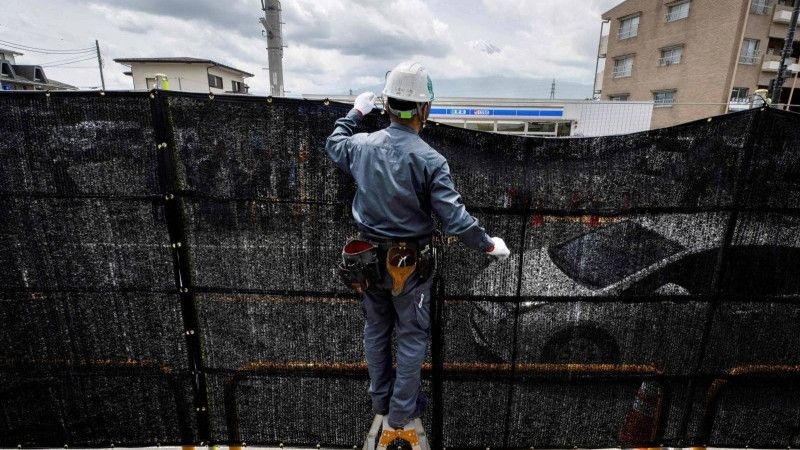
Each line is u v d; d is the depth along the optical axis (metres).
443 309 2.19
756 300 2.17
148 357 2.22
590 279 2.15
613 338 2.22
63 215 2.03
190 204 2.04
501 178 2.04
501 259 2.13
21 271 2.08
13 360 2.18
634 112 16.64
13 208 2.01
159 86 3.28
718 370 2.25
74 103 1.90
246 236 2.09
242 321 2.20
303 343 2.23
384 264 1.70
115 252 2.08
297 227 2.08
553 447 2.35
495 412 2.31
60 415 2.28
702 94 26.94
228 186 2.03
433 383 2.25
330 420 2.32
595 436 2.34
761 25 25.55
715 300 2.17
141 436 2.33
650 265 2.13
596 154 2.02
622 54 32.50
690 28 27.45
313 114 1.96
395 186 1.64
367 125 1.97
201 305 2.17
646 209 2.07
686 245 2.11
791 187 2.03
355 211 1.80
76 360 2.21
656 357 2.24
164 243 2.08
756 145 1.99
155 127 1.94
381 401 1.96
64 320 2.15
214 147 1.98
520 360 2.25
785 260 2.12
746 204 2.06
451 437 2.34
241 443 2.35
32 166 1.96
